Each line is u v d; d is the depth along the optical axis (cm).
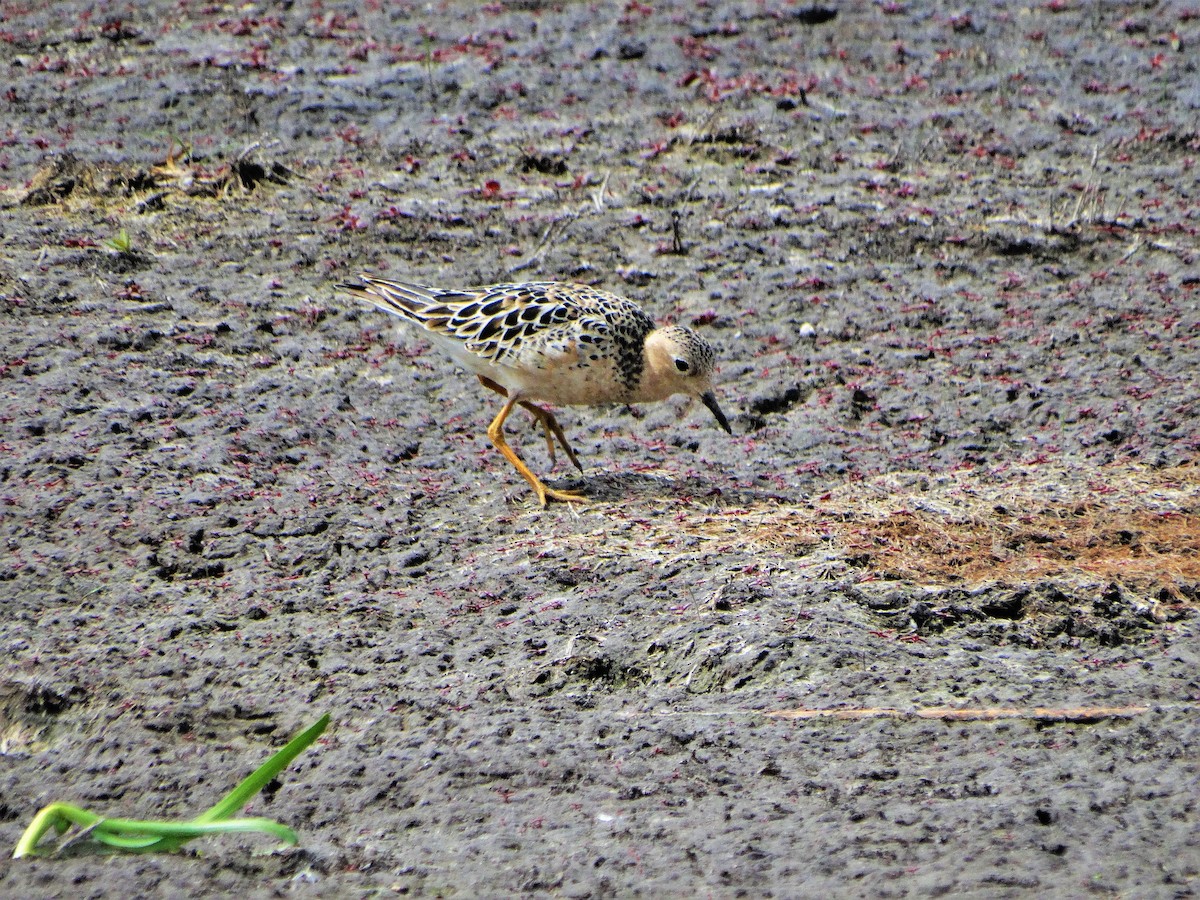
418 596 1055
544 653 972
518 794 793
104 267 1566
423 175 1814
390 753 837
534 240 1673
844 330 1527
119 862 737
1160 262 1673
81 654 962
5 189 1723
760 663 934
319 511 1177
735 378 1439
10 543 1104
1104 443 1336
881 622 995
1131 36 2242
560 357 1189
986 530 1150
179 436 1281
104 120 1892
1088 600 1020
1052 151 1945
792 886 691
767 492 1243
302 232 1667
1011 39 2233
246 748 863
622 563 1089
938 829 737
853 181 1842
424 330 1258
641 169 1853
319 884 720
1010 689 895
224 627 1009
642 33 2202
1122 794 767
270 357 1435
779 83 2086
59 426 1275
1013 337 1523
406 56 2106
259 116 1922
